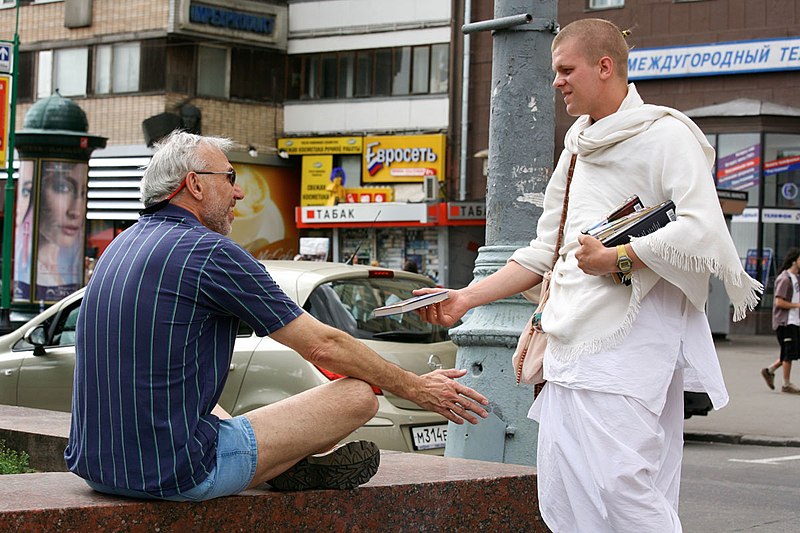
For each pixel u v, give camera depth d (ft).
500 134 22.09
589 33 12.92
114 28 123.44
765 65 96.63
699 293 12.44
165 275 13.15
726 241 12.14
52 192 78.02
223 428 13.69
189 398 13.20
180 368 13.10
